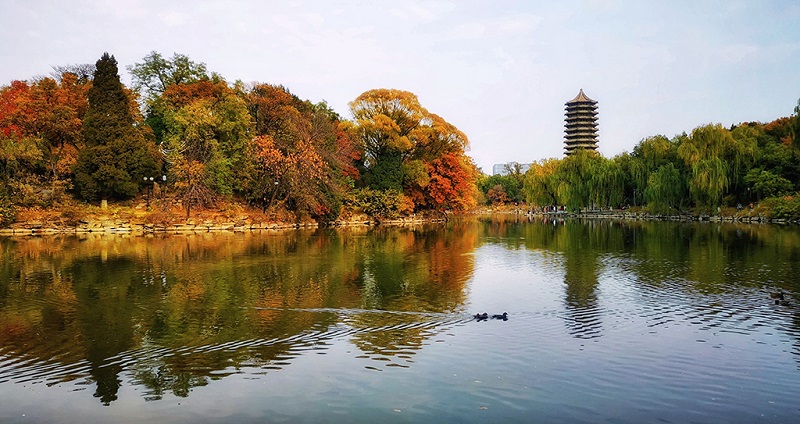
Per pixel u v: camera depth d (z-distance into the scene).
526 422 11.45
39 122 60.44
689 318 20.08
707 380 13.83
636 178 98.56
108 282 27.28
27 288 25.58
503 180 170.75
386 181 83.88
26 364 15.07
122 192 61.88
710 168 79.12
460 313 20.97
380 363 15.09
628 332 18.17
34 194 57.12
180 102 72.12
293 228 68.25
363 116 86.75
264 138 65.75
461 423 11.38
